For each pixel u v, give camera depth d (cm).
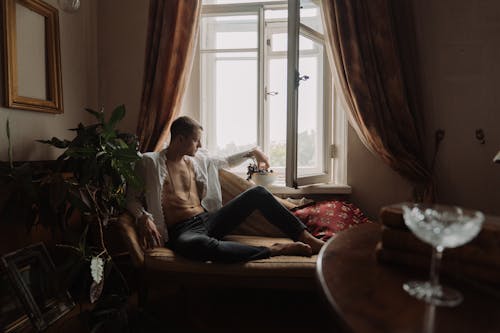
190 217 194
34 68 208
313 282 156
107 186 181
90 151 167
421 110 246
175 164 204
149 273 167
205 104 285
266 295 205
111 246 211
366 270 75
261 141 279
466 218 69
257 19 275
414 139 235
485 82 241
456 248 73
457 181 246
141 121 249
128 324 159
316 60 257
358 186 256
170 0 243
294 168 222
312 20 260
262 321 172
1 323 154
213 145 285
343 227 193
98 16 270
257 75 278
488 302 61
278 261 158
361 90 233
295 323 170
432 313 56
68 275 162
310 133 254
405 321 54
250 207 185
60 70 229
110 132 178
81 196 163
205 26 280
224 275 159
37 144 215
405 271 75
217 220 188
